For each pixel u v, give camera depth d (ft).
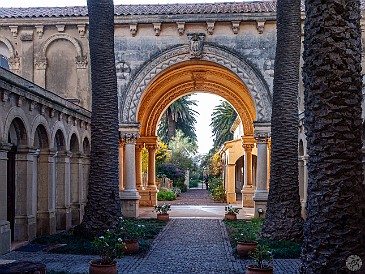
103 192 55.31
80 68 84.17
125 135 84.02
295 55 56.44
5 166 48.93
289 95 55.93
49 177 61.00
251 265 37.42
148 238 60.85
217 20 81.97
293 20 56.59
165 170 191.42
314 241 27.53
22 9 91.81
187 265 44.14
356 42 27.81
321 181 27.43
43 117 59.16
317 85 27.84
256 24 82.64
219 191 136.15
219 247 54.60
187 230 69.82
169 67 83.66
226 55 82.74
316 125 27.81
